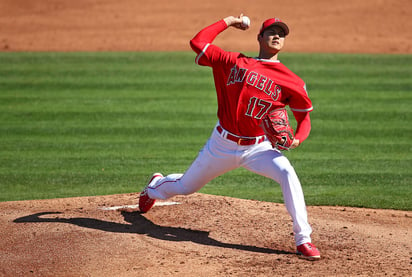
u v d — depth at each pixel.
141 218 20.34
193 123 39.84
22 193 26.27
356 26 83.75
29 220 19.83
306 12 91.06
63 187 27.23
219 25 17.48
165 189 19.31
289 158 32.56
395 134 37.75
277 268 15.84
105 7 94.06
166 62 61.09
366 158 32.59
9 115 41.31
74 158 32.22
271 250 17.52
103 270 15.63
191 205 21.95
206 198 22.89
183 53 66.50
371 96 47.81
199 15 89.56
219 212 21.19
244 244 18.03
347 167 30.83
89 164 31.12
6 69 56.84
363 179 28.64
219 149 17.53
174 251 17.12
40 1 97.12
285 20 86.81
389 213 22.66
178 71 56.59
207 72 56.28
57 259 16.38
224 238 18.56
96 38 77.00
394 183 27.97
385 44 74.38
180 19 87.44
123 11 91.81
